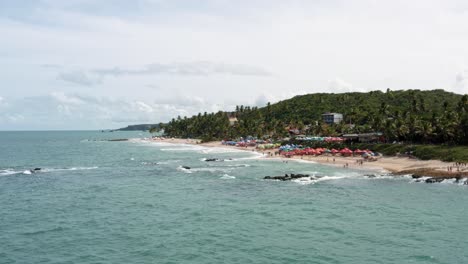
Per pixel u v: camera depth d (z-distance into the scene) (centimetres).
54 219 5319
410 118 14138
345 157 13125
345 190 7388
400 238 4322
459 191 7088
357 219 5166
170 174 10162
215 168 11394
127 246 4141
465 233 4481
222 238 4384
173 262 3666
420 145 12000
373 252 3884
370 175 9144
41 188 7950
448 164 9656
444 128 11781
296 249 3991
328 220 5134
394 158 11694
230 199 6644
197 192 7369
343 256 3781
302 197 6750
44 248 4106
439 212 5491
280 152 15388
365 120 19412
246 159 14088
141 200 6606
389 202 6219
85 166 12281
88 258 3803
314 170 10462
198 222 5097
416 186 7694
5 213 5684
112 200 6625
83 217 5419
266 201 6438
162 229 4775
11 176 9850
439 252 3869
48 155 16962
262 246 4094
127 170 11131
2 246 4178
